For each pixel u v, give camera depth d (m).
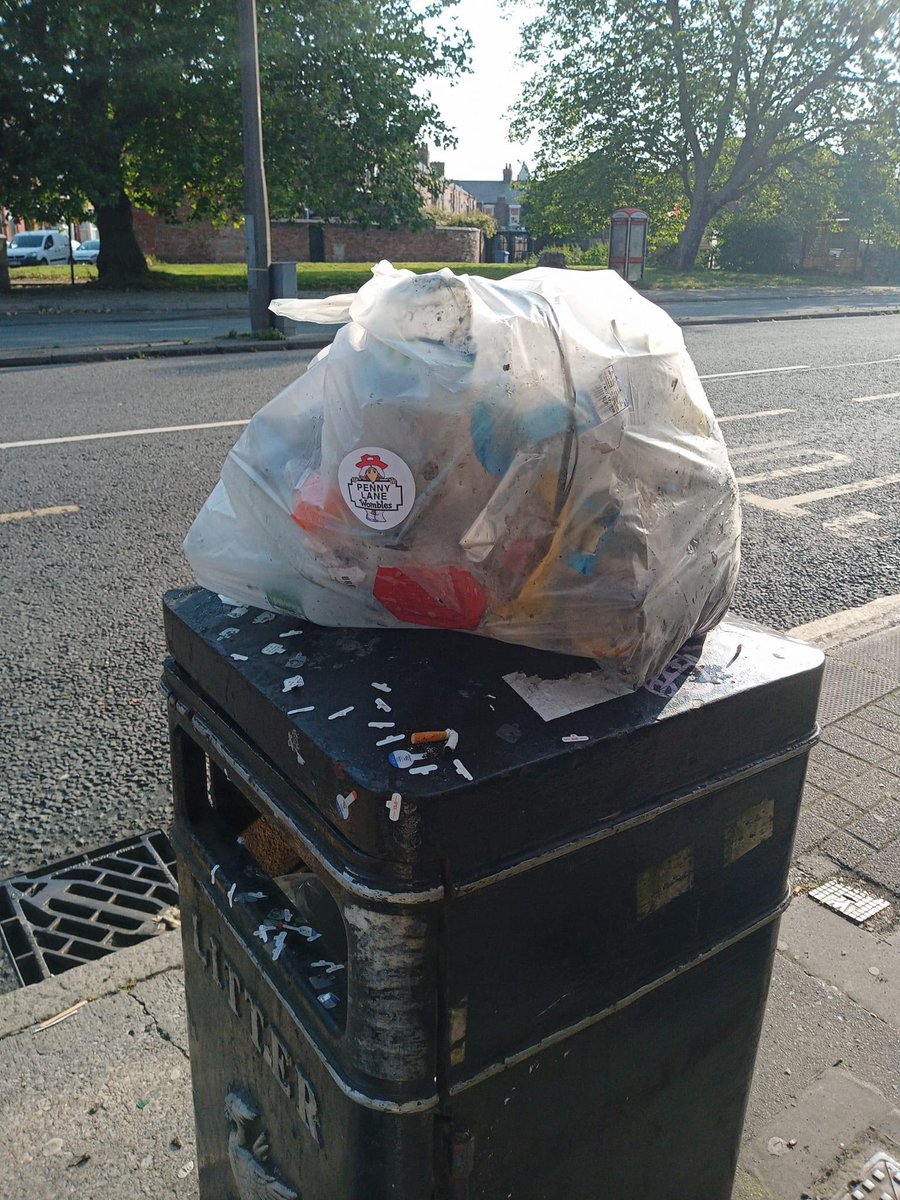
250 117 12.19
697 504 1.35
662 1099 1.42
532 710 1.17
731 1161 1.61
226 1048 1.48
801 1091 2.01
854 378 10.48
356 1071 1.12
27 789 3.06
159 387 9.12
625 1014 1.30
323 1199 1.25
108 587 4.51
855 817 2.86
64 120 19.33
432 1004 1.10
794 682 1.32
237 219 24.88
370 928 1.06
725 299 22.05
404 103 21.62
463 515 1.20
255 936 1.28
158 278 23.05
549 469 1.18
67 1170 1.83
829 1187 1.82
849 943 2.40
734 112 28.52
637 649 1.25
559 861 1.14
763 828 1.37
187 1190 1.79
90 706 3.53
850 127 28.12
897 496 6.33
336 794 1.07
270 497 1.35
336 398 1.24
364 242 33.59
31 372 10.09
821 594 4.70
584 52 28.56
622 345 1.29
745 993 1.47
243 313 17.58
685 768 1.23
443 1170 1.17
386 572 1.27
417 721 1.13
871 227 31.44
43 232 32.69
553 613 1.25
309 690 1.20
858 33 26.19
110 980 2.23
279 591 1.37
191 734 1.41
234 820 1.54
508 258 39.81
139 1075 2.01
